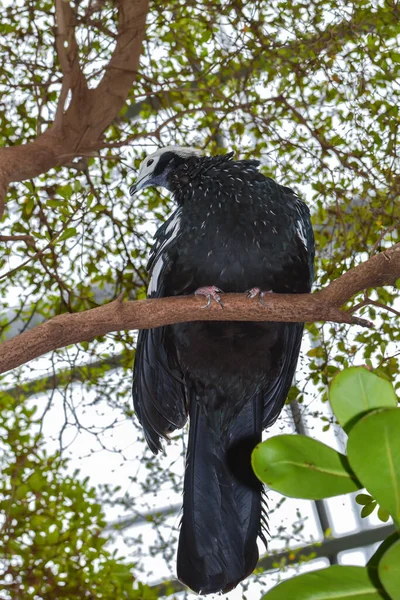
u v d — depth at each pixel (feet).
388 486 5.79
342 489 6.12
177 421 15.81
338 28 19.65
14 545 20.44
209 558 13.09
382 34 19.38
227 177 14.98
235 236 14.49
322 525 38.06
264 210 14.64
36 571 20.35
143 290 21.74
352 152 20.13
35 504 21.74
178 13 20.93
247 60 21.52
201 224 14.61
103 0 18.16
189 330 14.90
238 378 15.26
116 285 21.76
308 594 6.20
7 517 20.26
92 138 18.71
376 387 6.43
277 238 14.57
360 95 19.17
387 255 11.84
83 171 20.54
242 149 22.02
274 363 15.47
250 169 15.21
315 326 21.68
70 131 18.04
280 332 15.19
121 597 20.80
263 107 21.58
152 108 23.07
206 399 15.43
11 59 21.42
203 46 22.30
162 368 15.67
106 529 36.63
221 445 15.29
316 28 19.79
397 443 5.75
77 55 18.02
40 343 11.25
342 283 12.04
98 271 21.58
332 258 20.56
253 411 15.67
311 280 16.01
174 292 14.97
